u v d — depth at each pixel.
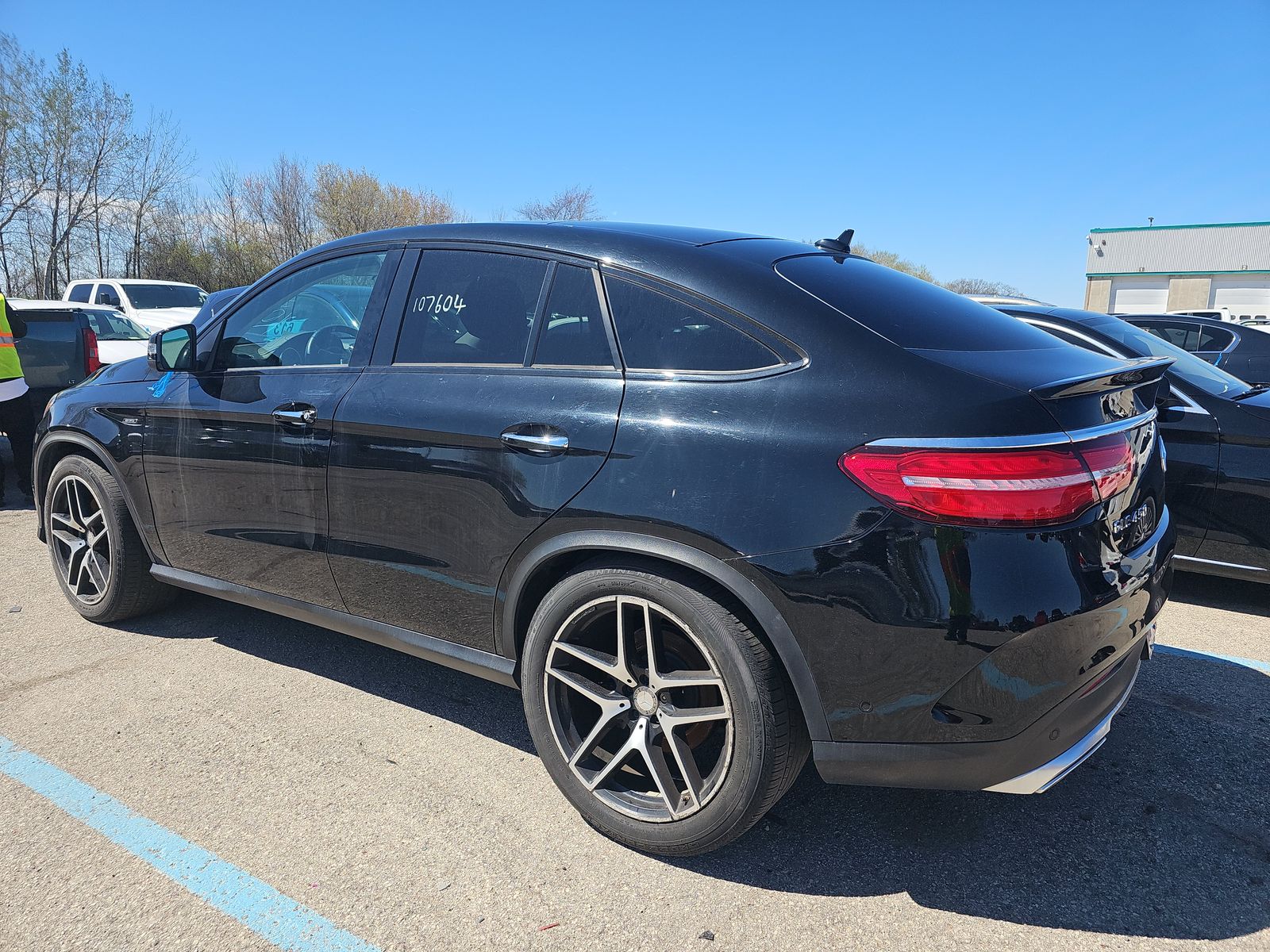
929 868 2.29
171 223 33.12
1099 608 1.93
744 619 2.08
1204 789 2.66
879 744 1.97
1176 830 2.45
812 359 2.09
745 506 2.01
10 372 6.11
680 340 2.26
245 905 2.11
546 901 2.14
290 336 3.14
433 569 2.62
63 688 3.29
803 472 1.97
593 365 2.37
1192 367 4.43
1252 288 48.78
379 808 2.53
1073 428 1.94
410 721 3.07
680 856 2.30
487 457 2.44
